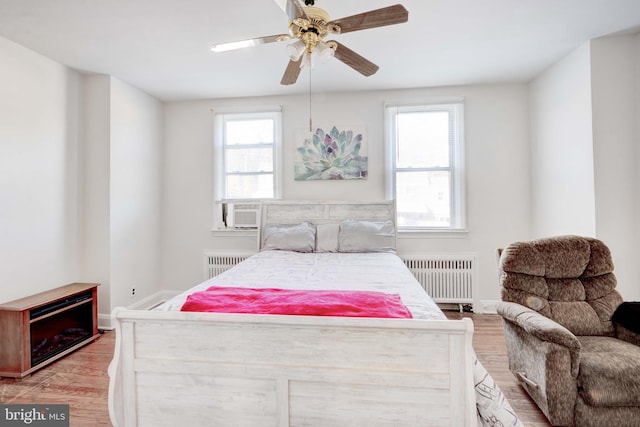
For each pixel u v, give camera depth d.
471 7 2.18
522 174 3.59
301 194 3.90
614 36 2.62
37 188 2.74
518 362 2.00
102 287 3.21
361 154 3.79
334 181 3.85
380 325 1.24
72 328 2.88
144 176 3.72
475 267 3.61
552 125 3.17
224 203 4.03
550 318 2.02
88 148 3.22
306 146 3.87
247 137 4.04
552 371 1.67
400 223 3.80
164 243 4.08
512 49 2.80
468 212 3.66
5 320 2.31
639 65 2.59
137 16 2.22
